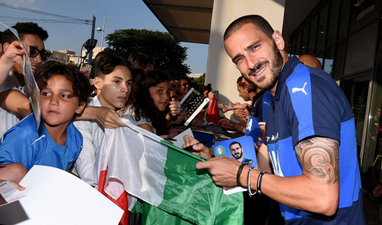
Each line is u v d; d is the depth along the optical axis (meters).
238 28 1.20
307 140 0.94
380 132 4.30
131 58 2.28
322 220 1.07
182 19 8.24
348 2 5.91
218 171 1.16
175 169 1.38
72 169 1.67
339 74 6.16
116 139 1.45
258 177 1.07
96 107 1.52
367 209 3.99
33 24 1.86
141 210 1.57
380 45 4.42
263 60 1.17
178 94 3.06
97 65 1.70
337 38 6.47
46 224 0.86
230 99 4.62
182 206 1.37
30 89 1.06
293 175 1.09
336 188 0.91
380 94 4.39
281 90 1.11
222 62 4.63
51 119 1.24
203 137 2.41
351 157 1.07
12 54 1.17
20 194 0.88
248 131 2.02
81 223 0.91
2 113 1.51
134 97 1.82
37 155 1.21
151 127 1.80
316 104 0.96
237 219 1.32
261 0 4.45
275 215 1.72
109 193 1.42
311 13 8.81
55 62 1.34
